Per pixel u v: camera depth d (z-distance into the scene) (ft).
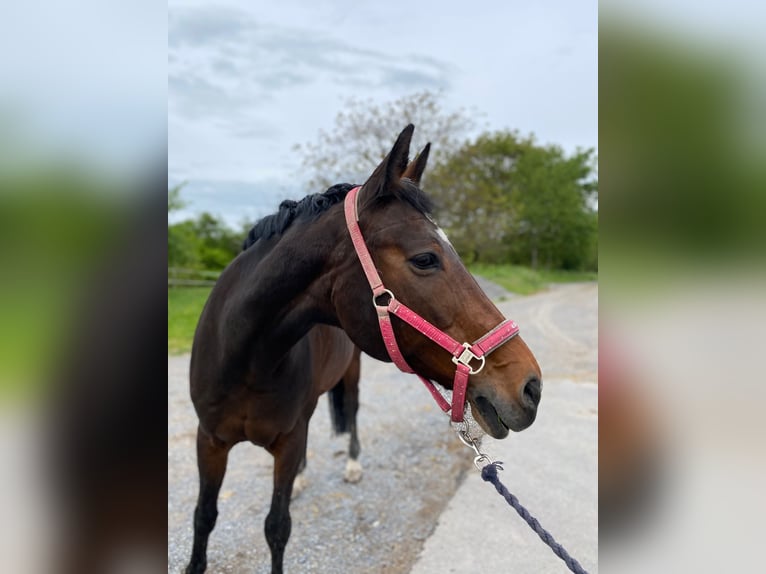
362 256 5.69
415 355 5.65
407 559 9.08
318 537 9.71
